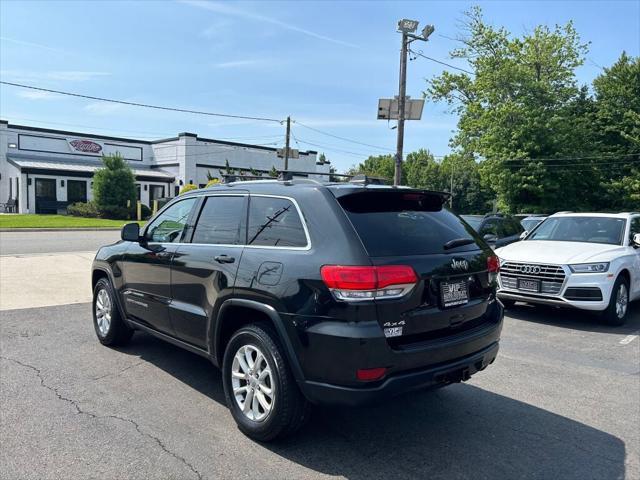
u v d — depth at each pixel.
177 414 4.06
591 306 7.34
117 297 5.50
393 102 20.66
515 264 7.86
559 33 33.03
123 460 3.33
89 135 42.22
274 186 3.97
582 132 31.20
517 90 29.53
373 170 75.75
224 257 3.96
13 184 36.53
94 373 4.95
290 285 3.39
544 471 3.35
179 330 4.51
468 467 3.38
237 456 3.44
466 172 64.75
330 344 3.17
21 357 5.38
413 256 3.43
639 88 34.34
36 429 3.73
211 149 45.34
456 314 3.63
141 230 5.23
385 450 3.59
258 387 3.65
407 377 3.26
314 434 3.82
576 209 30.53
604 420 4.18
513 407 4.43
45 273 10.39
